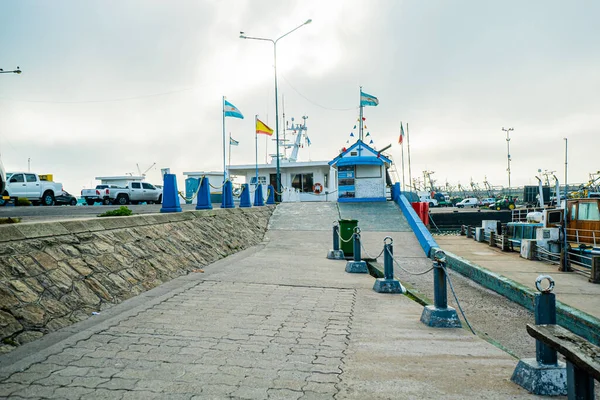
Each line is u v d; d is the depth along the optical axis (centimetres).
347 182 2633
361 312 683
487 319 920
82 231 746
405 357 473
